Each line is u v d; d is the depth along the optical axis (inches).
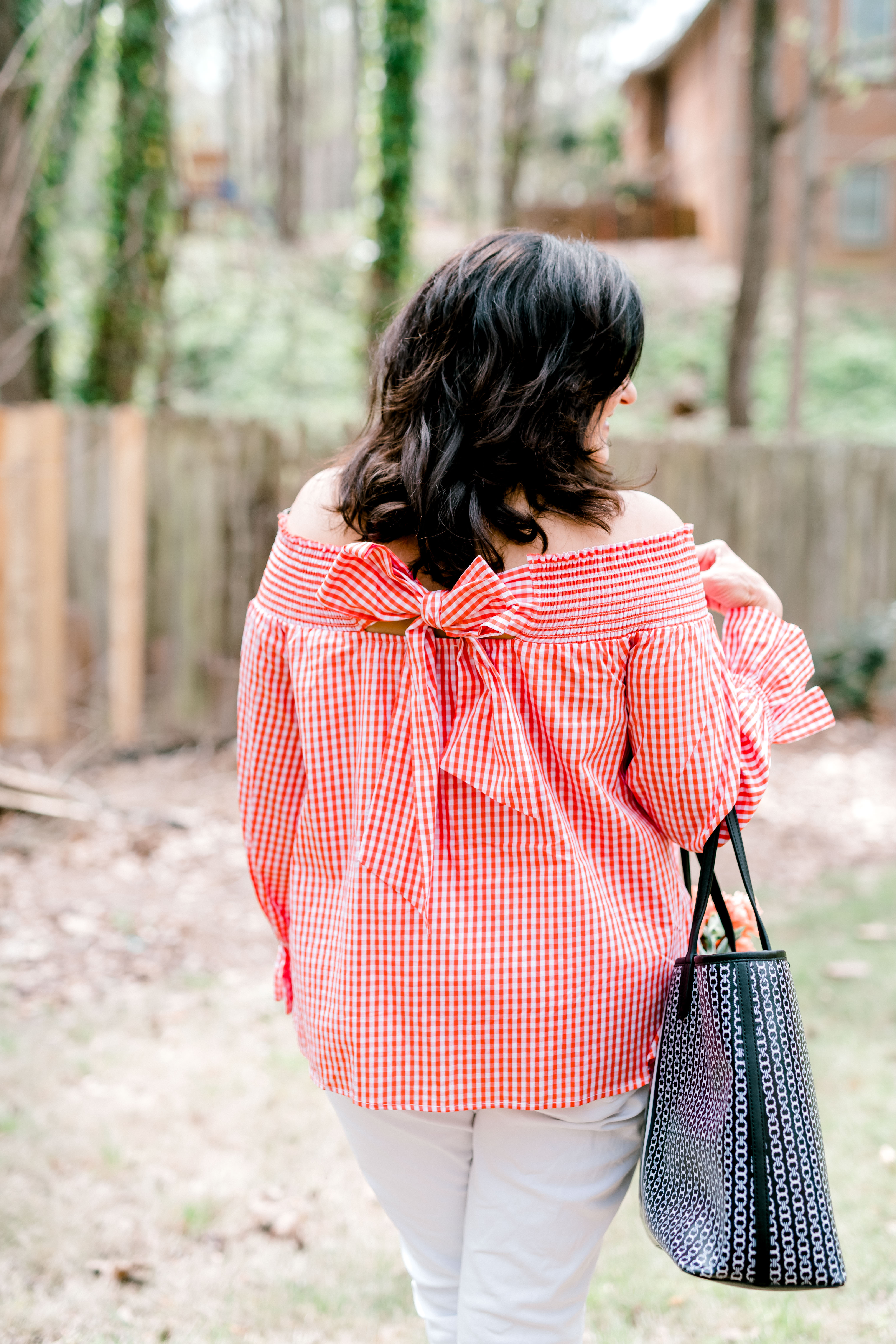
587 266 49.7
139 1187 102.4
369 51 370.0
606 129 1002.7
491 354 48.2
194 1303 86.0
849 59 544.1
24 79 287.6
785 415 580.7
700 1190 47.8
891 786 244.4
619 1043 49.7
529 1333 51.9
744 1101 46.1
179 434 262.4
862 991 140.6
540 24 605.3
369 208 377.1
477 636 47.9
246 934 168.2
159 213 389.4
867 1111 111.8
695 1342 80.5
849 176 828.6
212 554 266.4
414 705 48.2
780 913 172.9
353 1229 96.9
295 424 266.2
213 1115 116.0
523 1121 50.7
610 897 49.8
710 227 883.4
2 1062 126.5
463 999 48.6
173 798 229.6
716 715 48.9
